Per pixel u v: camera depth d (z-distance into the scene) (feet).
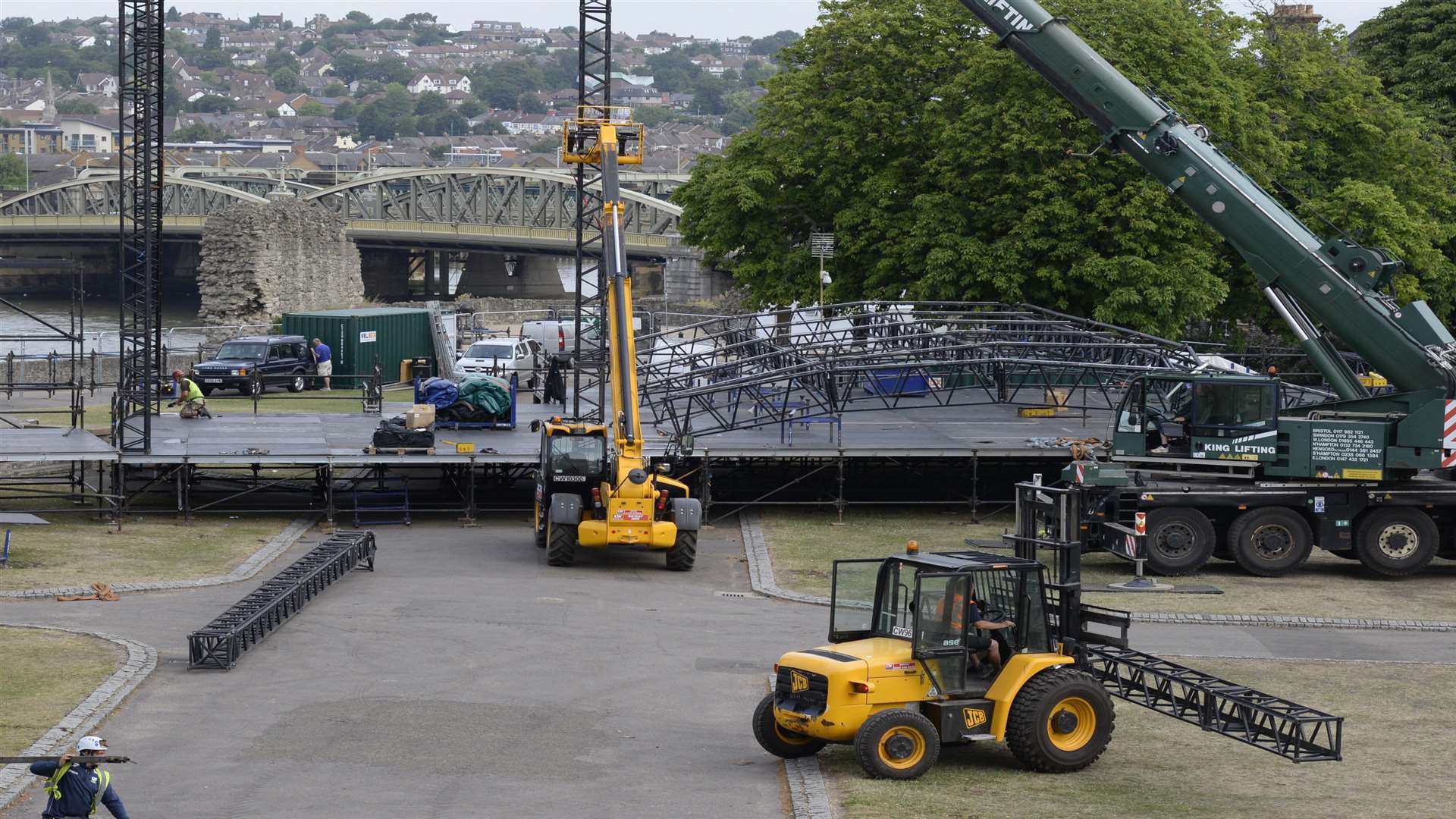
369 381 184.03
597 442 113.50
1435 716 71.36
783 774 61.05
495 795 57.98
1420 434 105.91
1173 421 109.81
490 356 217.36
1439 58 230.07
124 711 68.74
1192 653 84.28
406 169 584.81
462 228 508.53
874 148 185.16
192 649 76.48
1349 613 95.40
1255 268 110.83
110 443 126.93
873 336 170.81
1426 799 57.26
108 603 91.97
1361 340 107.96
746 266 193.36
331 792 57.93
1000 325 170.30
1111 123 113.80
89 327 403.95
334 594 97.71
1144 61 172.65
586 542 108.58
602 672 78.89
